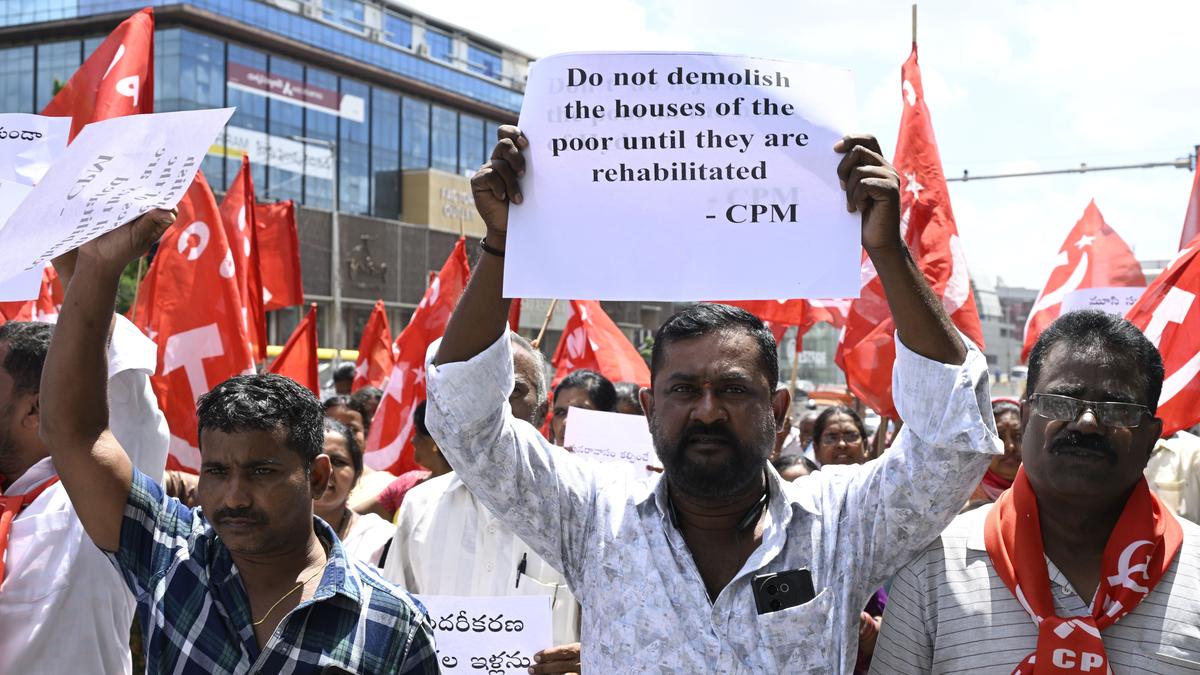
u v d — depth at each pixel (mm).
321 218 41562
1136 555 2371
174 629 2428
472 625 3178
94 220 2275
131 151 2418
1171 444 5668
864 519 2418
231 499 2408
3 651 2752
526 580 3436
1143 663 2330
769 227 2240
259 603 2471
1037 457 2436
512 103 56500
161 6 39812
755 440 2326
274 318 39969
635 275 2242
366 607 2445
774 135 2266
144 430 3107
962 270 5512
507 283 2254
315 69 45469
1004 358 70938
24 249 2260
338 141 46688
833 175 2250
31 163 3154
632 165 2271
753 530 2441
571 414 4730
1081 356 2414
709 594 2375
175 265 5422
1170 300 4496
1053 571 2445
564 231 2260
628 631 2340
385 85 48906
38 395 2896
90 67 4145
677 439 2334
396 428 7324
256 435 2428
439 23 52844
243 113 42500
